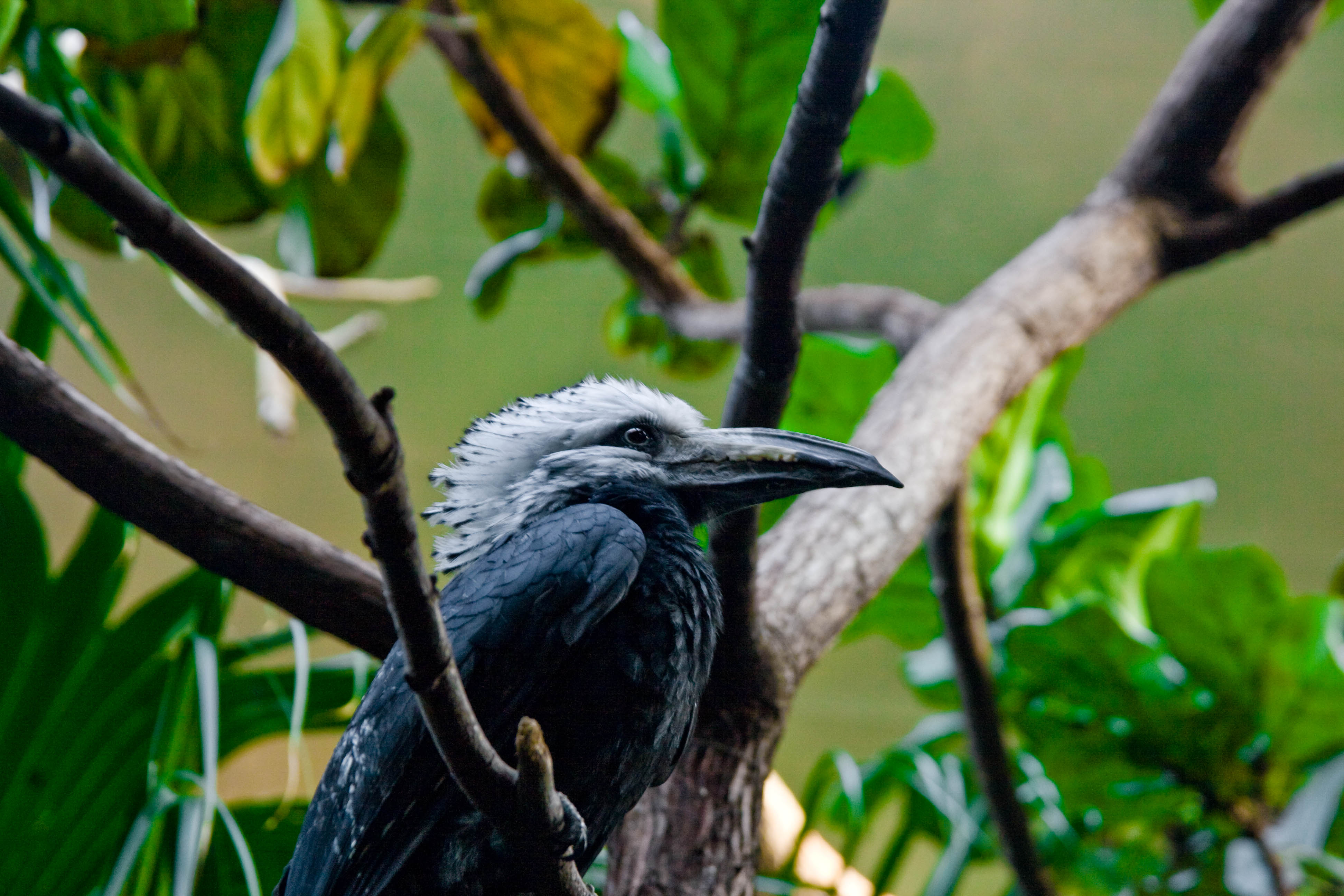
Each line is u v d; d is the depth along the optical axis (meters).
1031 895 6.97
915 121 7.05
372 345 10.58
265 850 6.88
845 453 6.80
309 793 6.96
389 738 6.73
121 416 10.23
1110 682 6.98
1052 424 7.12
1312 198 7.04
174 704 6.82
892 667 10.88
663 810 6.82
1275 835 6.98
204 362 10.31
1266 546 11.28
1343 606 6.95
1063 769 7.02
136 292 10.03
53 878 6.84
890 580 6.96
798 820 7.06
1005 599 7.05
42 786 6.85
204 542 6.81
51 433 6.79
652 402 6.83
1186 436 11.26
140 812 6.83
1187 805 7.01
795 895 6.98
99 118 6.80
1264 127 9.96
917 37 9.05
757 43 6.97
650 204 7.17
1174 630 6.96
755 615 6.82
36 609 6.86
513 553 6.76
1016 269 7.03
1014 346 6.98
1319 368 10.99
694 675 6.77
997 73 9.27
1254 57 7.03
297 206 7.14
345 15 7.17
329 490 10.47
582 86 7.12
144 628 6.87
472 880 6.74
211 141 7.12
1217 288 10.95
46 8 6.87
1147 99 9.33
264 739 6.90
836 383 7.09
